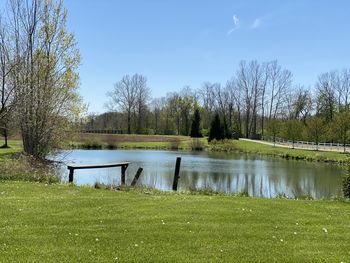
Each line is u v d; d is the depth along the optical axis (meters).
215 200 12.64
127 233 8.37
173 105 106.62
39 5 21.48
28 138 22.22
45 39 21.88
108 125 103.31
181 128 106.38
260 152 59.25
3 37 20.39
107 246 7.48
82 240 7.79
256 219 10.11
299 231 9.09
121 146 68.06
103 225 8.96
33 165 18.69
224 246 7.72
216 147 65.62
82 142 64.38
